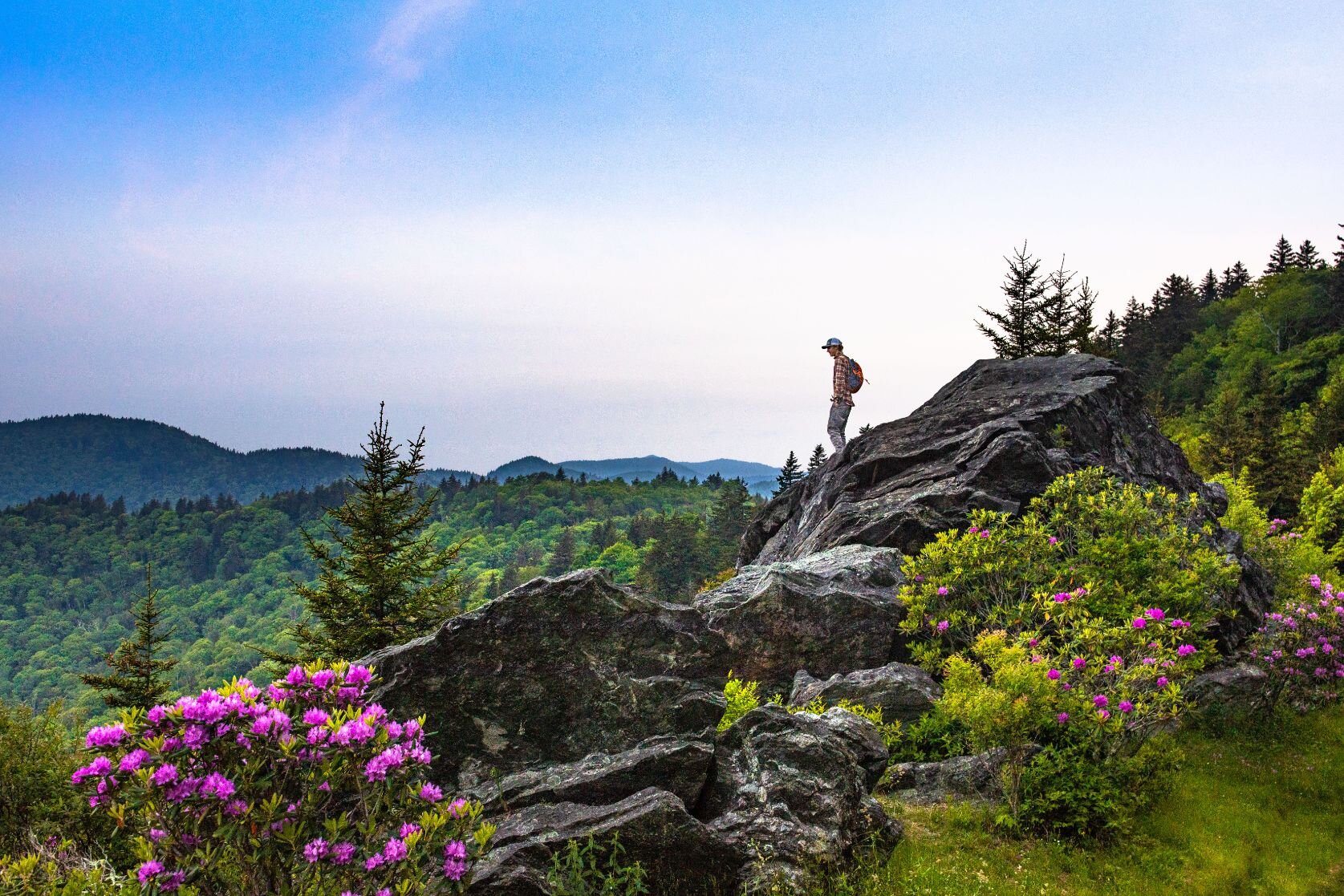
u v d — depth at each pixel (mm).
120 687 20969
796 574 13680
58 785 10141
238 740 4812
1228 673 12508
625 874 6598
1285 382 82812
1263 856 8805
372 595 20641
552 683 8312
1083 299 38938
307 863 4812
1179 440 62562
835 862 7246
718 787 7801
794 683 12383
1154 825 9188
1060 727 9367
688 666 8625
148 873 4555
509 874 6293
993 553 12664
